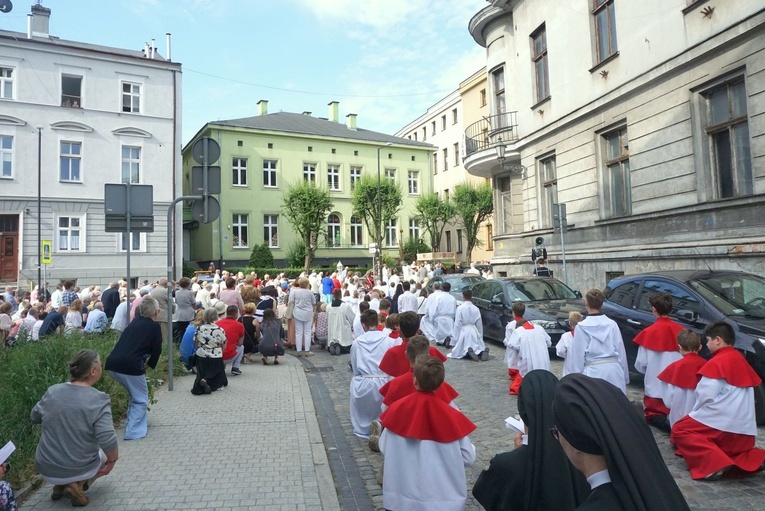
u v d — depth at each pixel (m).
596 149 16.67
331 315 12.55
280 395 8.08
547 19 19.02
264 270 36.72
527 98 20.55
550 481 2.30
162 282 11.81
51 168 28.78
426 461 3.21
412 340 4.12
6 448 3.40
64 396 4.20
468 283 16.12
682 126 13.32
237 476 4.83
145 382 6.10
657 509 1.31
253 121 43.22
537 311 10.87
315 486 4.60
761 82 11.21
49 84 28.88
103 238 29.84
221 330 8.40
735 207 11.86
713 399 4.72
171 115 31.89
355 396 6.00
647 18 14.30
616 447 1.39
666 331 5.99
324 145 44.59
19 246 27.98
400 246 42.06
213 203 8.33
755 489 4.47
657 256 13.84
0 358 7.90
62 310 11.52
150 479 4.76
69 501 4.29
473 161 23.08
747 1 11.41
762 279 7.72
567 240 18.02
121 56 30.58
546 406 2.40
